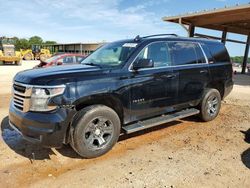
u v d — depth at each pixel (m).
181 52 5.43
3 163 3.93
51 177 3.56
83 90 3.88
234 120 6.45
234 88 12.40
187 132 5.48
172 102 5.22
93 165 3.91
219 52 6.39
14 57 29.14
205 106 6.01
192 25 16.06
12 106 4.16
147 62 4.46
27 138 3.82
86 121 3.91
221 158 4.21
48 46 59.62
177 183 3.43
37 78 3.73
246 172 3.77
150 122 4.88
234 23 16.84
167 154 4.34
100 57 5.11
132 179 3.52
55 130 3.67
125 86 4.36
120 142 4.85
